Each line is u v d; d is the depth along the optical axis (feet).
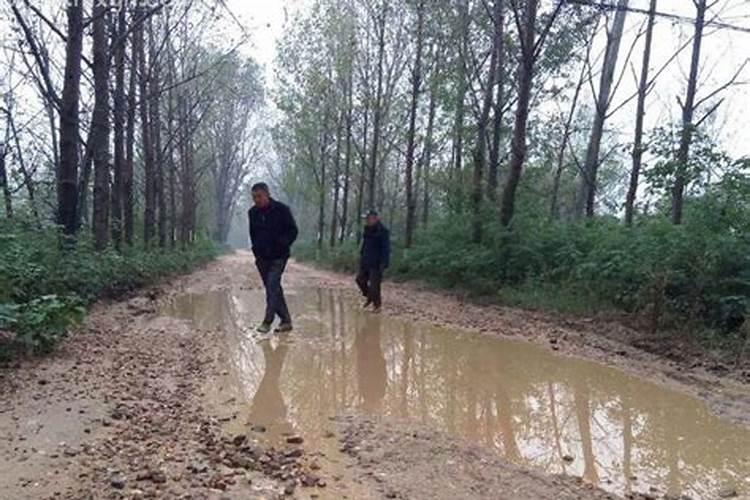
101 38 42.73
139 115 73.56
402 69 90.02
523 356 26.02
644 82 55.11
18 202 42.45
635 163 52.39
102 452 13.01
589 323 33.22
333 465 13.43
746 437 16.48
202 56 85.71
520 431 16.61
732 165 34.19
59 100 37.35
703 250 30.63
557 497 12.33
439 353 26.35
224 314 35.60
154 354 23.18
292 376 21.48
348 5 97.86
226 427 15.64
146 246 67.31
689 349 26.50
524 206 54.70
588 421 17.58
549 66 61.87
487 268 48.44
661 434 16.60
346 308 40.93
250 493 11.52
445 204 71.72
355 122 111.65
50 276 29.04
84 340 24.09
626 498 12.53
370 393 19.77
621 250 37.32
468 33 64.64
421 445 14.89
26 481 11.38
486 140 63.10
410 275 63.82
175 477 11.98
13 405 15.70
